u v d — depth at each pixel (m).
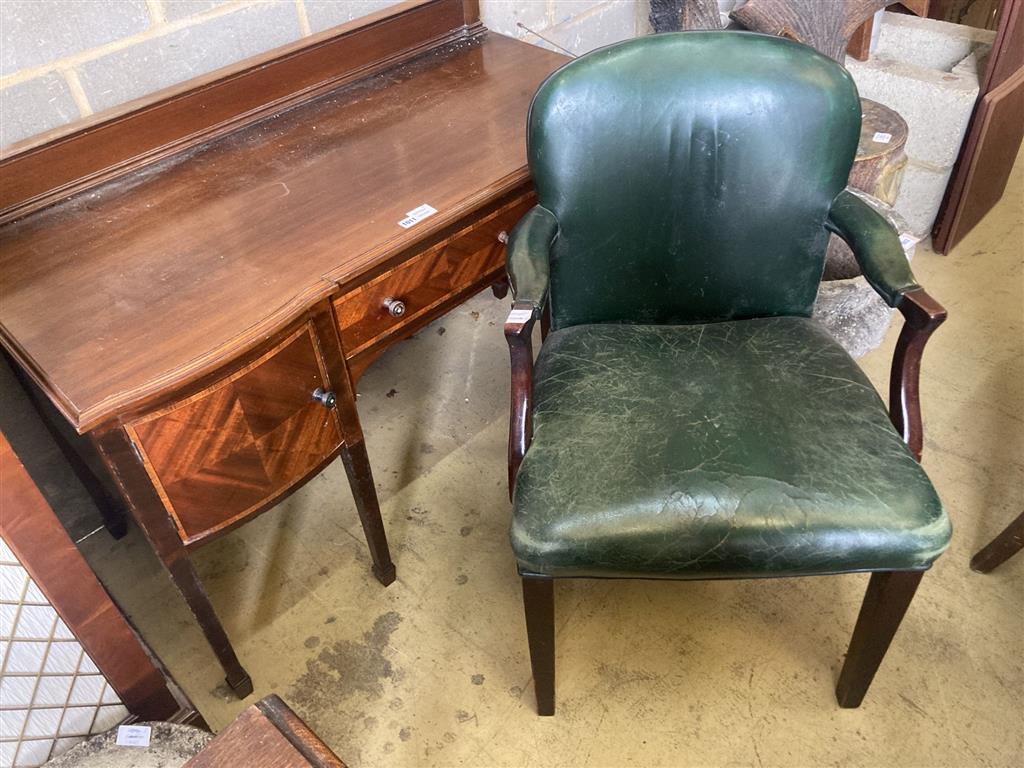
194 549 1.12
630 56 1.16
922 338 1.03
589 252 1.25
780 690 1.30
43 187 1.19
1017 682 1.29
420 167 1.27
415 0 1.54
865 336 1.64
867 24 2.10
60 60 1.18
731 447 1.04
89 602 0.98
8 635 0.92
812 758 1.22
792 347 1.20
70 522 1.56
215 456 1.05
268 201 1.21
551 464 1.04
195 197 1.22
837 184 1.19
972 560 1.45
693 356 1.20
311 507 1.64
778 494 0.99
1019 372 1.83
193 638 1.43
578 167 1.18
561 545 0.99
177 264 1.10
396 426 1.80
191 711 1.19
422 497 1.64
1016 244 2.20
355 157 1.30
